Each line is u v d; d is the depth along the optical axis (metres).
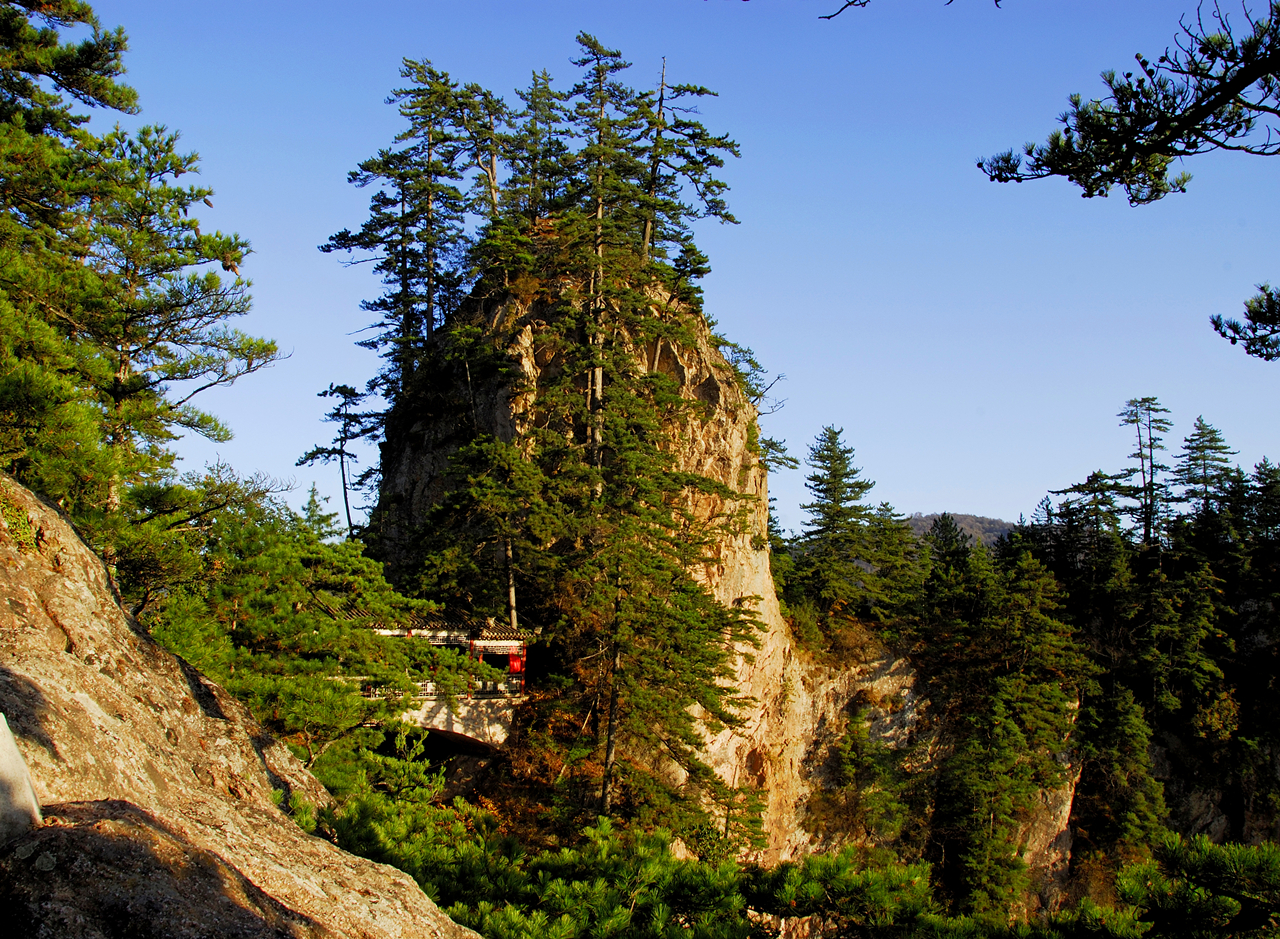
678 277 56.31
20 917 6.96
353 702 31.34
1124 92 11.77
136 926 7.24
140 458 31.89
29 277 29.66
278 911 8.47
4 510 14.59
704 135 57.59
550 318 56.28
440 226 62.00
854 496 70.25
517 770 41.88
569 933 12.66
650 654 38.31
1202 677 68.38
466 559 44.72
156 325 32.78
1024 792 58.22
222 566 32.50
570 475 48.03
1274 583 75.00
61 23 36.94
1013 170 13.18
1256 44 10.66
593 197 56.00
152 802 10.37
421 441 59.94
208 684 17.45
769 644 55.44
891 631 66.44
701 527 52.09
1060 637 63.34
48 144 34.84
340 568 34.69
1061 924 12.23
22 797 7.83
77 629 13.98
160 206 33.84
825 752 60.25
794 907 13.64
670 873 14.34
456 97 63.06
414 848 15.19
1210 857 10.84
